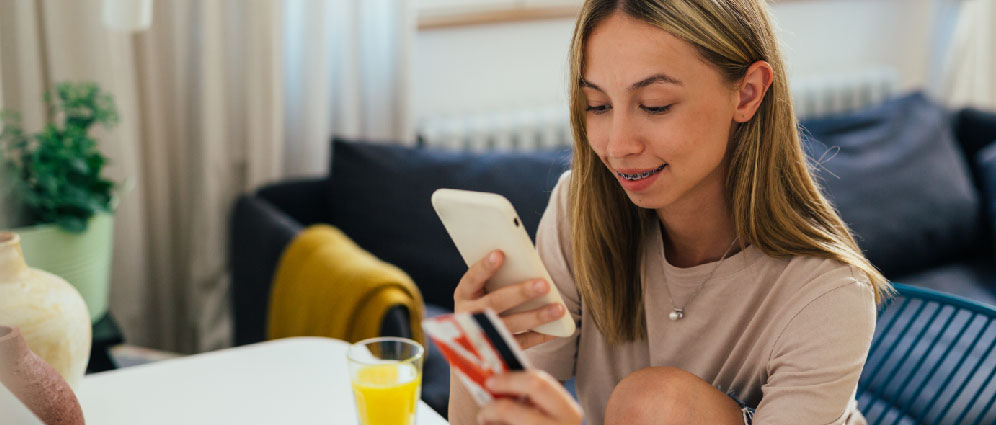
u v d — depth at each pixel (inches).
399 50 100.5
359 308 68.4
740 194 40.8
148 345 97.8
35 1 82.6
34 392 33.7
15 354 33.4
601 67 37.8
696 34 36.6
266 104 95.5
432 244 90.7
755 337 42.3
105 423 40.9
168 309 98.1
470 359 29.8
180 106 94.0
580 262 44.9
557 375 48.4
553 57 114.3
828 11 131.3
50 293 39.4
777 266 41.9
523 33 111.5
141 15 64.5
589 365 48.8
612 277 45.4
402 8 99.2
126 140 86.6
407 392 33.9
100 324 75.0
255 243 85.6
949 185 104.4
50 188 69.1
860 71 129.6
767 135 40.1
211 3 90.9
